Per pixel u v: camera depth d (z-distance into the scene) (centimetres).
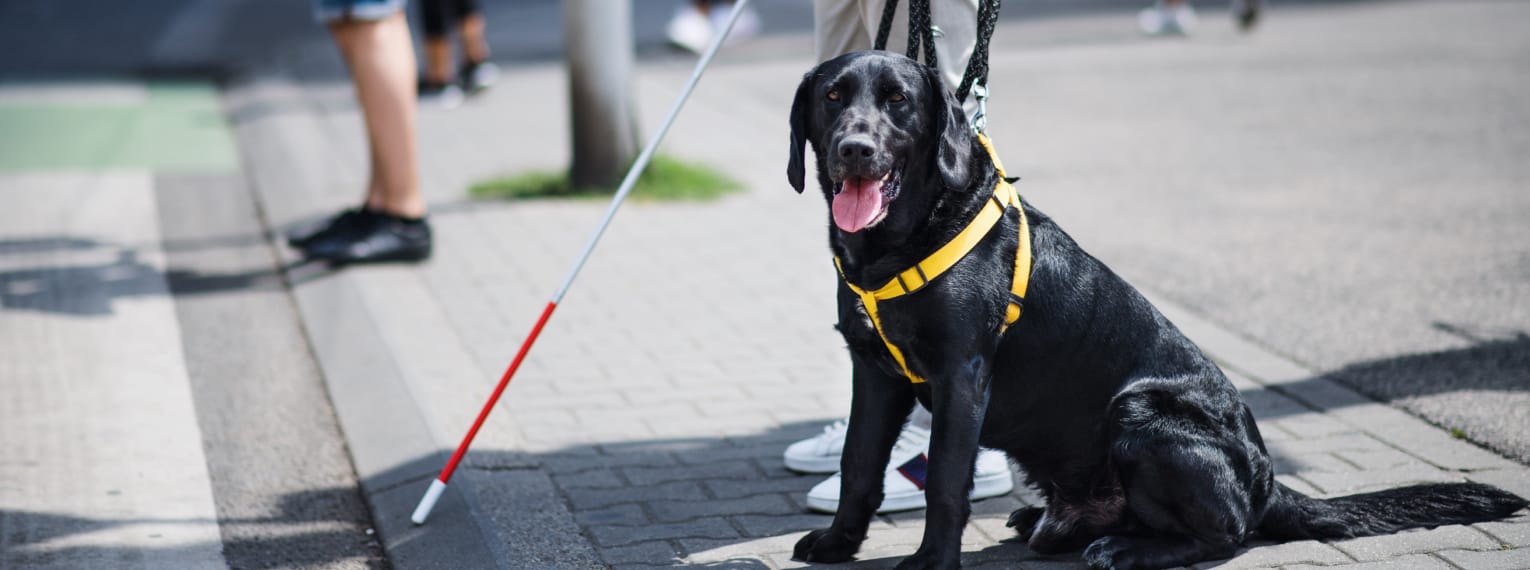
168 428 495
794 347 569
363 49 672
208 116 1163
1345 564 354
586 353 560
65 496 434
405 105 681
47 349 576
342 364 552
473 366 542
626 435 470
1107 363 354
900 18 396
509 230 765
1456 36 1428
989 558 373
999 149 967
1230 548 351
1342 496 398
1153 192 828
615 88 844
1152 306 368
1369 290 620
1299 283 637
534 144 1016
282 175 899
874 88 333
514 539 389
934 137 340
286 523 421
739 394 513
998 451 390
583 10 830
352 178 884
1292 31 1534
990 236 341
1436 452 437
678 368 542
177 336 597
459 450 404
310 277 675
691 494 421
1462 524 367
